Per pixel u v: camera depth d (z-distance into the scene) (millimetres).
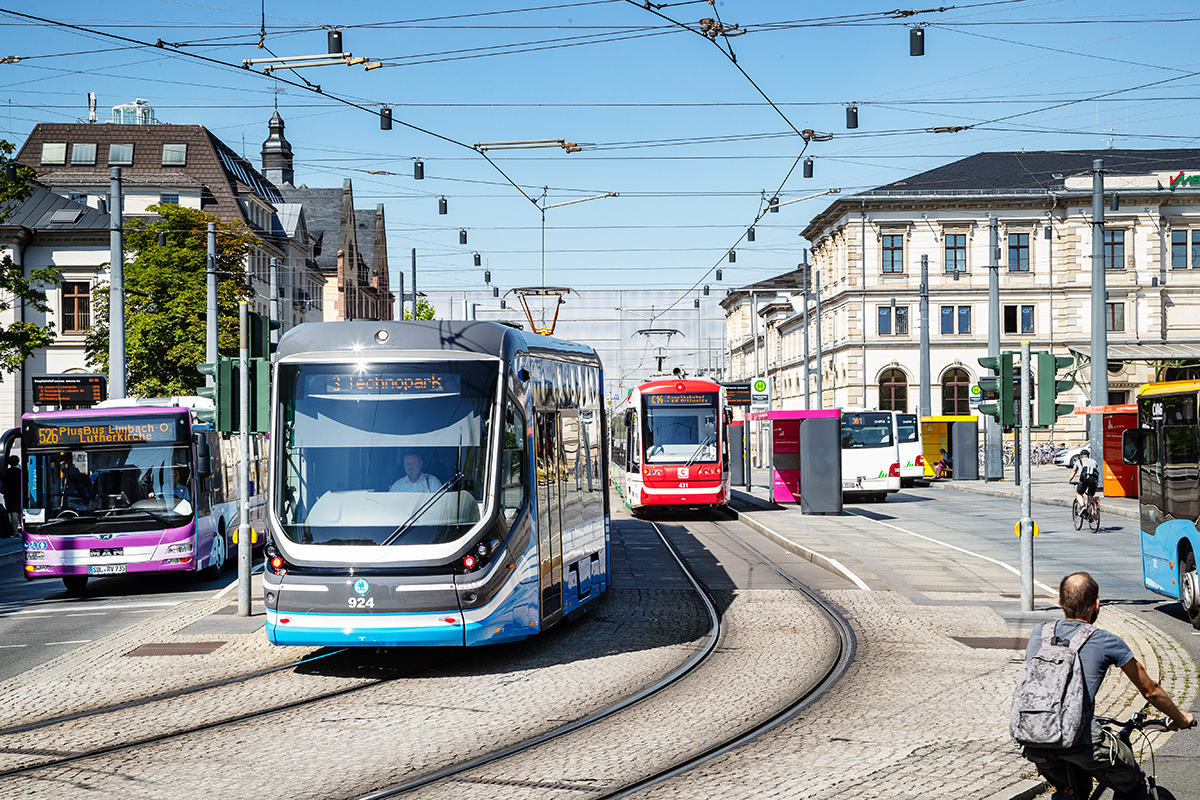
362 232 99938
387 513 10766
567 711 9336
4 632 14766
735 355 97000
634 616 14312
